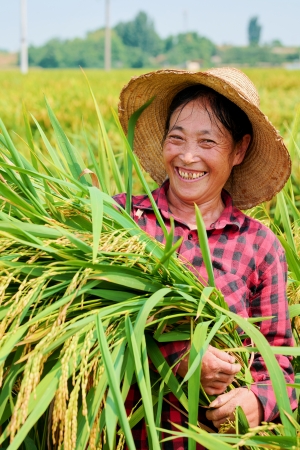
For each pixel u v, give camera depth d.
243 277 2.45
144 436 2.33
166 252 2.08
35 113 10.84
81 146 6.88
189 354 2.15
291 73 42.88
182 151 2.44
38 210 2.28
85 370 1.85
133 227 2.22
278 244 2.54
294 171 5.53
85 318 2.01
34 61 175.75
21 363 2.03
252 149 2.70
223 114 2.43
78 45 176.38
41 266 2.06
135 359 1.94
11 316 1.96
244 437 1.90
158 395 2.23
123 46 181.50
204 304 2.09
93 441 1.95
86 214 2.34
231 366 2.18
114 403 1.82
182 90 2.58
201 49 186.50
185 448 2.31
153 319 2.22
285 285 2.52
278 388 1.97
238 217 2.52
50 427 2.29
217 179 2.48
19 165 2.32
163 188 2.60
